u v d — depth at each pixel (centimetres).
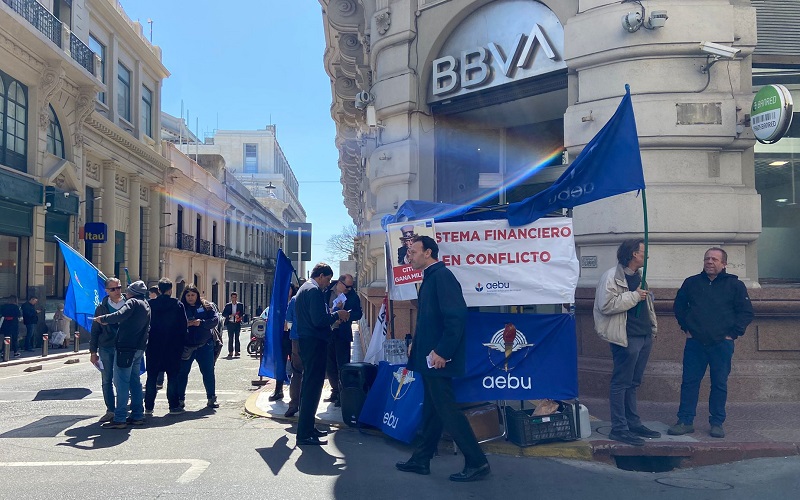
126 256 2877
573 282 605
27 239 1986
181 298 854
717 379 602
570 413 590
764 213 875
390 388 645
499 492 476
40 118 2009
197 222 4050
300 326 623
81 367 1487
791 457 563
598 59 815
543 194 601
